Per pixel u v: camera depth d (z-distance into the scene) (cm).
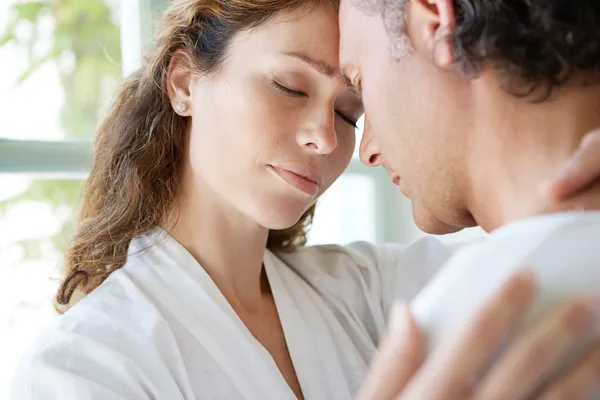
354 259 122
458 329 44
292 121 95
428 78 56
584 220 45
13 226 155
